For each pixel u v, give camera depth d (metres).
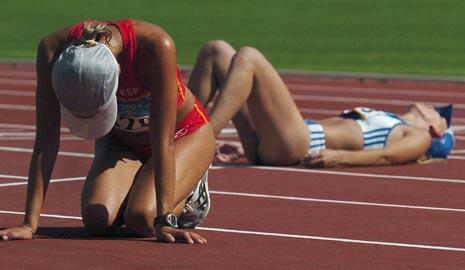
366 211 23.48
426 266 18.08
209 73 28.73
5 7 89.38
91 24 18.81
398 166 30.31
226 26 80.25
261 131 29.31
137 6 91.06
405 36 75.69
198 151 20.41
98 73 18.08
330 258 18.50
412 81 56.44
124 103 19.69
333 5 91.94
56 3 92.19
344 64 63.31
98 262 17.61
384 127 30.27
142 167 20.45
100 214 19.64
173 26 80.12
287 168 29.47
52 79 18.39
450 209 24.02
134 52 18.95
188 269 17.27
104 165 20.41
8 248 18.53
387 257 18.73
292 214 22.91
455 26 80.44
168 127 19.25
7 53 67.06
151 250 18.62
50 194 24.91
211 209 23.28
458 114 45.41
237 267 17.53
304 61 64.44
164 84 19.05
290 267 17.69
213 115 27.66
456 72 60.09
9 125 39.44
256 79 28.53
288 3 93.44
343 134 29.86
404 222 22.27
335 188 26.52
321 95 51.34
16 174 27.97
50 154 19.59
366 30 78.50
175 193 19.86
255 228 21.19
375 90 53.62
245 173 28.55
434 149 31.08
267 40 73.50
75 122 18.52
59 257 17.94
